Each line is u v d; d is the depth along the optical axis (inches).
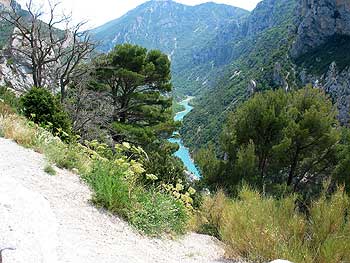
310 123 607.2
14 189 159.2
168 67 1008.2
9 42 930.1
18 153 285.6
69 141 379.9
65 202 206.4
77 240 158.4
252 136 602.2
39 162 274.7
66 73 924.0
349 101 2220.7
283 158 613.6
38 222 142.1
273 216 218.5
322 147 616.1
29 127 369.7
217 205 308.0
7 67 944.3
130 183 244.2
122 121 1000.9
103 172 238.5
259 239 198.2
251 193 269.4
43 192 209.9
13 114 432.8
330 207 202.8
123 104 1002.7
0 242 117.8
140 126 979.9
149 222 224.1
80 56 918.4
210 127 3149.6
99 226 191.6
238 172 530.3
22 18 923.4
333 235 187.9
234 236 210.5
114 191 222.2
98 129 809.5
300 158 633.0
